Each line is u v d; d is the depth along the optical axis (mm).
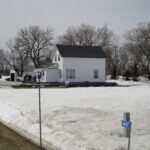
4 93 27062
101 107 15477
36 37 76812
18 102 18609
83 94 25047
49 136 9492
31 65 79250
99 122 11109
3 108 16453
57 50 44125
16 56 80062
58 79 43344
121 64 92688
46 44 78250
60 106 16047
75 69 42344
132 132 9422
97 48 45594
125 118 7559
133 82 52156
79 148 7980
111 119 11703
